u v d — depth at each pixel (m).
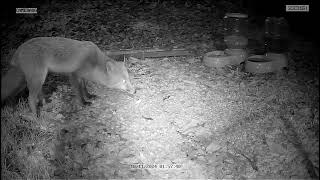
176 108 3.02
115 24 4.00
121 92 3.16
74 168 2.72
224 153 2.75
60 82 3.26
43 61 2.88
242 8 4.29
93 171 2.70
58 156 2.77
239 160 2.71
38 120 2.93
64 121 2.95
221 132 2.85
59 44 2.92
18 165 2.75
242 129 2.84
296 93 3.04
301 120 2.84
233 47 3.59
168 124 2.92
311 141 2.73
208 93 3.11
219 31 3.90
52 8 4.20
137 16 4.15
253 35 3.81
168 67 3.40
